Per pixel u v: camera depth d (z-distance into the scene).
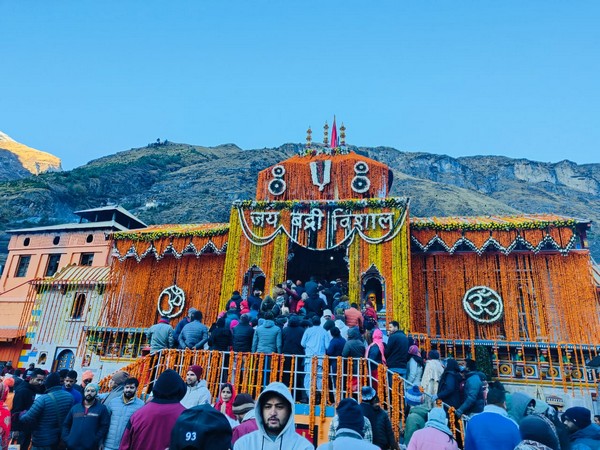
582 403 17.86
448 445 6.64
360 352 11.49
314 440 10.54
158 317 24.02
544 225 20.22
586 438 6.59
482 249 20.56
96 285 31.02
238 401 7.79
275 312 15.31
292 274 26.72
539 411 7.96
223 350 12.84
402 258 20.55
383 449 8.19
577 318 19.28
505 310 20.22
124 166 138.88
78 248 43.06
